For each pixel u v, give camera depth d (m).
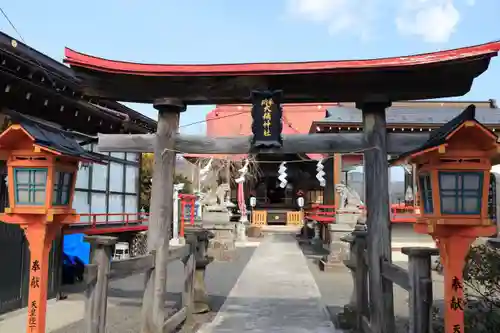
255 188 38.44
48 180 4.46
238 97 6.67
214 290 10.77
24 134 4.38
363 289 6.85
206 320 7.74
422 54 5.86
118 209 15.13
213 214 17.38
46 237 4.57
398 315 8.23
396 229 17.62
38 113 8.53
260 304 9.11
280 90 6.27
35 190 4.49
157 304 6.27
